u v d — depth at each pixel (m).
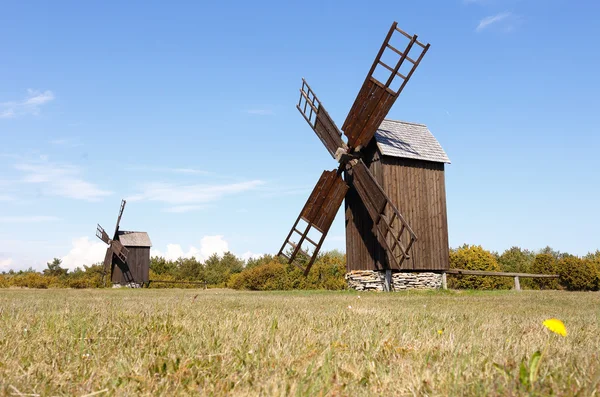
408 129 25.81
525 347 4.40
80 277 65.19
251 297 16.33
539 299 16.44
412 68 20.22
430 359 3.85
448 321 7.09
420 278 23.83
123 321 5.80
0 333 4.84
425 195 24.28
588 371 3.24
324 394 2.88
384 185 23.11
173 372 3.50
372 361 3.71
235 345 4.32
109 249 53.50
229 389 3.08
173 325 5.39
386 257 22.97
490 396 2.64
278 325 5.82
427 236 24.08
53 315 6.46
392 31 20.69
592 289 34.34
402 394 2.88
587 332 6.01
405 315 7.86
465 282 32.91
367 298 16.48
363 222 24.53
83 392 2.96
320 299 14.75
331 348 4.16
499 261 41.41
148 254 54.59
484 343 4.67
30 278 55.72
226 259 62.81
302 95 26.30
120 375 3.31
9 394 2.80
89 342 4.53
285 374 3.29
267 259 53.47
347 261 25.56
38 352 4.05
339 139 23.47
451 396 2.72
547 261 36.50
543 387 2.79
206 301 12.64
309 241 24.14
